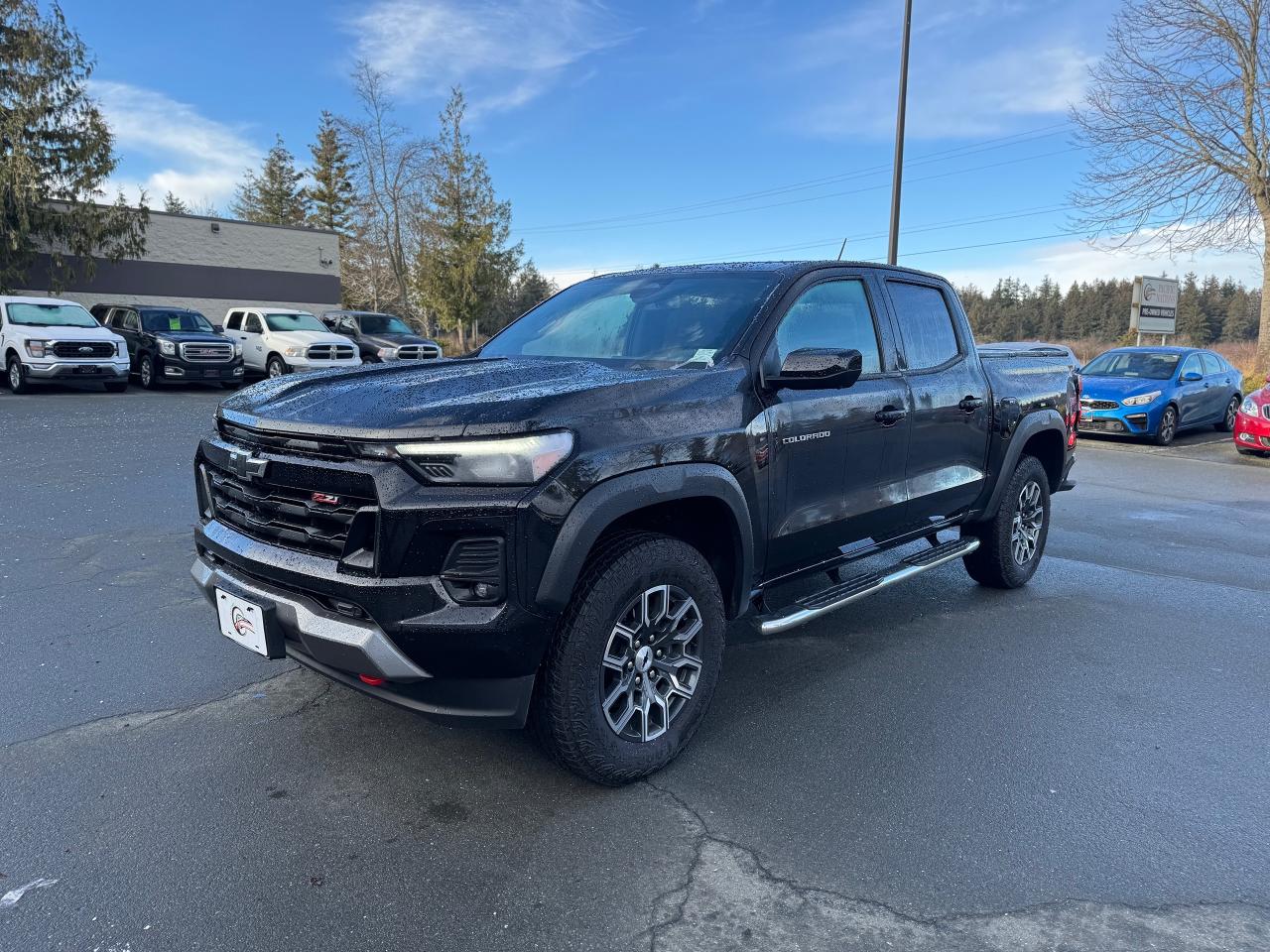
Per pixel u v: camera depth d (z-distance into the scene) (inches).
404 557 95.2
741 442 121.8
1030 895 92.8
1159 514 315.0
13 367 609.9
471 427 95.3
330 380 120.4
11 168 805.9
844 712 139.0
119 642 158.6
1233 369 626.5
